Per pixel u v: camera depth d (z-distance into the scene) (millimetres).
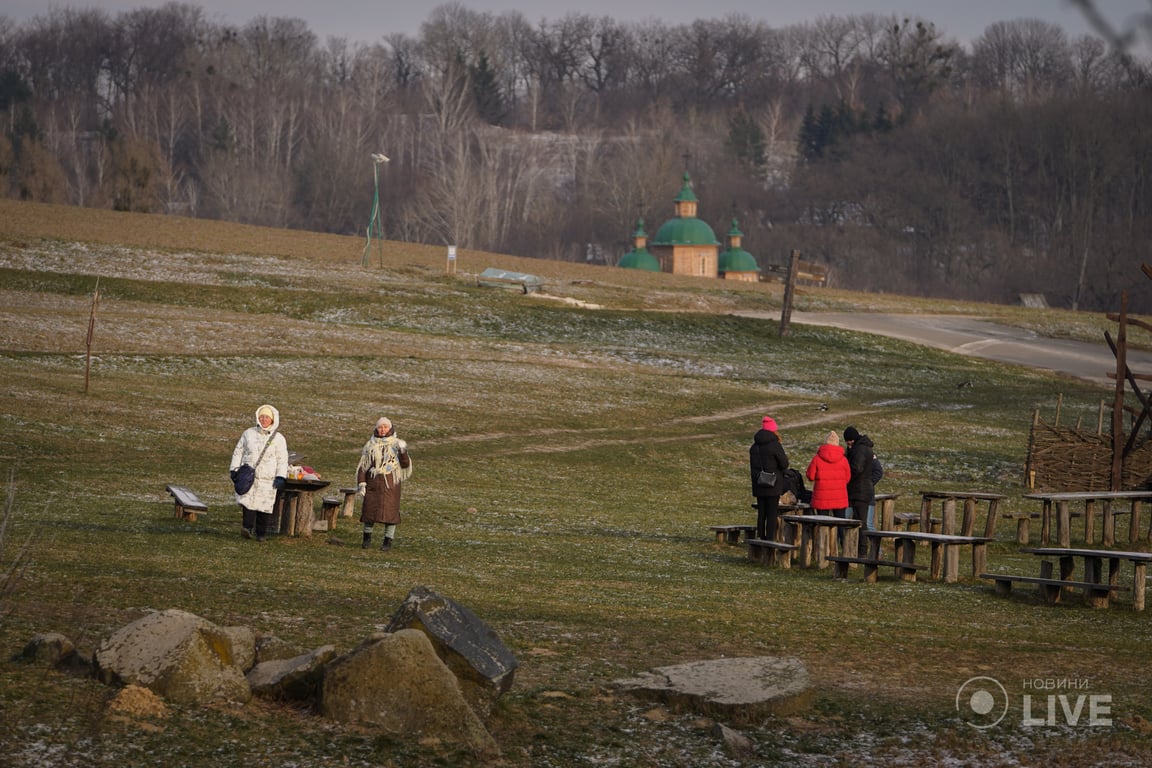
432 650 23234
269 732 21938
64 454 79812
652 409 137625
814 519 52281
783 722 25016
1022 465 116438
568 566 49875
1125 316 77875
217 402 111750
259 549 47906
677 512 78562
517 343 178625
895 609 41594
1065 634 37688
